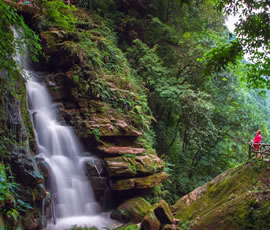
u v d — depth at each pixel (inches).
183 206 343.9
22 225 244.1
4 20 211.0
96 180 371.2
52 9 447.8
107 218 351.9
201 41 616.7
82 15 629.0
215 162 679.1
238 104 676.1
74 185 352.8
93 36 559.8
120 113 459.5
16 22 210.1
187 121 606.5
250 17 171.3
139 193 405.1
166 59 685.3
